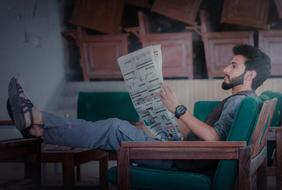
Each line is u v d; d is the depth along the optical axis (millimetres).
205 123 2260
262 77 2287
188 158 1945
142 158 1984
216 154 1926
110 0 4398
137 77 2188
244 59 2277
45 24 4414
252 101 1991
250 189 1901
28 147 2324
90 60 4422
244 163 1901
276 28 4230
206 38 4203
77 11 4434
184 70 4270
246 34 4160
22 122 2227
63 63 4527
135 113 3803
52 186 3719
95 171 4168
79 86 4457
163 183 2021
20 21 4258
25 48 4273
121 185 2002
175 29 4398
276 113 2812
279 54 4141
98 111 3865
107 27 4395
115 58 4383
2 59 4145
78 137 2254
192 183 1984
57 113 4391
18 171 4129
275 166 2631
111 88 4387
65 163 2574
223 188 1992
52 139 2279
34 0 4340
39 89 4336
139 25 4297
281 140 2512
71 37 4504
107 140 2268
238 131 1991
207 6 4324
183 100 4246
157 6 4336
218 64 4211
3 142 2207
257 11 4152
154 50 2158
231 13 4180
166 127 2219
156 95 2164
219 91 4176
